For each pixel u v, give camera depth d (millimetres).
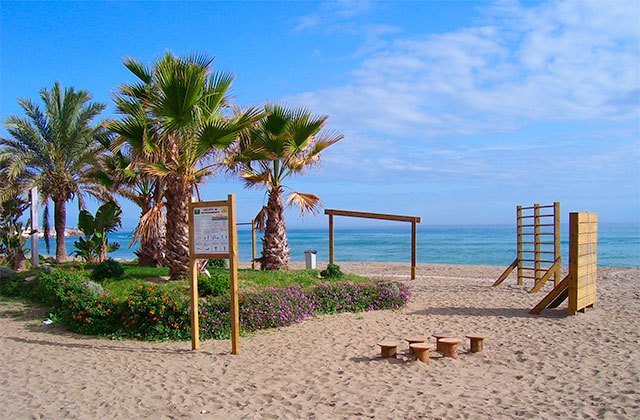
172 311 9039
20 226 19094
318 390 5887
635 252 35156
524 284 15945
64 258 22203
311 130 14594
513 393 5766
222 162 12688
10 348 8133
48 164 21703
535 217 14922
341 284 12062
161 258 16797
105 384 6109
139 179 17031
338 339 8742
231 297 7695
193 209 7969
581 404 5336
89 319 9328
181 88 10594
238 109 13297
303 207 15625
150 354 7719
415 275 18344
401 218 17859
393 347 7316
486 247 46969
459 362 7176
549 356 7387
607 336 8531
